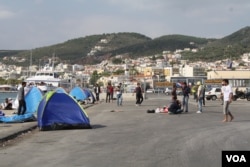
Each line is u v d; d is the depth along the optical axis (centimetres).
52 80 7400
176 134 1594
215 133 1592
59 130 1833
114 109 3378
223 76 11519
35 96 2650
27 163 1062
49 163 1055
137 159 1085
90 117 2559
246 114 2681
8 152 1250
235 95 5725
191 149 1224
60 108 1873
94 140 1480
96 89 5222
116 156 1138
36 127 1953
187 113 2797
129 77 16250
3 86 11744
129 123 2114
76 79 10306
